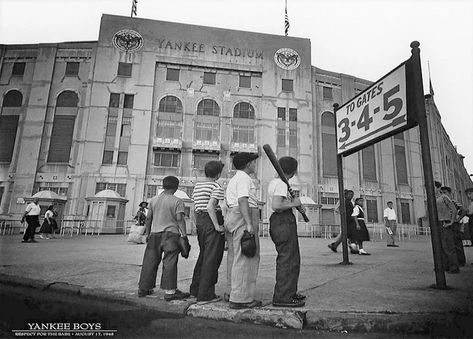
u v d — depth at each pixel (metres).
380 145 31.50
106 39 28.16
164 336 2.61
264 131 28.33
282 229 3.20
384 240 19.09
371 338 2.60
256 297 3.53
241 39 30.23
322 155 29.47
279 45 30.58
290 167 3.48
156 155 27.12
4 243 11.08
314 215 25.34
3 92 27.75
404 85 4.64
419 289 3.79
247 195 3.14
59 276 4.67
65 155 26.52
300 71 30.16
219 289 4.06
